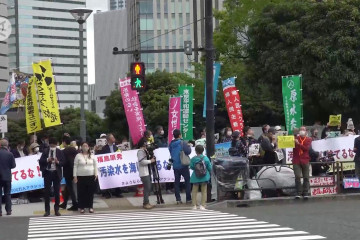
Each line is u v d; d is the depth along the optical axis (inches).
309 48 1036.5
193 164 640.4
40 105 778.2
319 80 1047.0
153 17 4151.1
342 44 1013.2
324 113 1149.7
